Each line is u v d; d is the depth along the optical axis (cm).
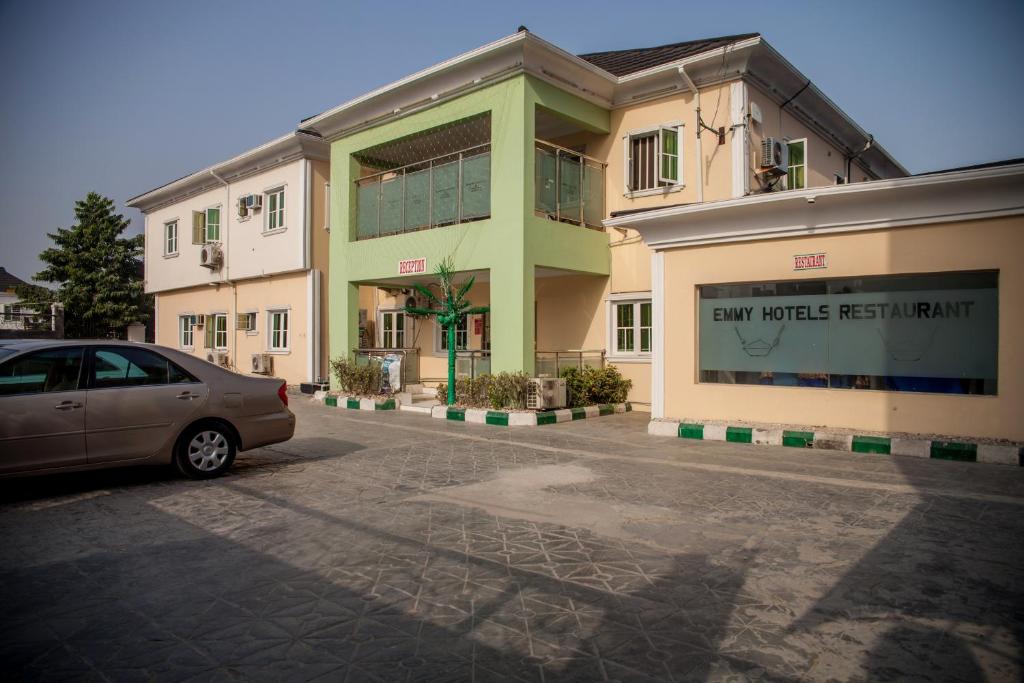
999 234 820
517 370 1250
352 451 923
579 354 1415
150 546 518
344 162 1633
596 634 368
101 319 2712
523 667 332
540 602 411
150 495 674
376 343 1961
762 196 939
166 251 2481
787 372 990
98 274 2680
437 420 1257
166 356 732
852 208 909
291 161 1867
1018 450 773
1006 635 363
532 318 1260
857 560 477
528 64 1243
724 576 451
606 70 1517
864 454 858
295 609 402
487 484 717
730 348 1044
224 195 2155
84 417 657
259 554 500
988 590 423
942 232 857
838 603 407
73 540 532
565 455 884
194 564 479
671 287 1087
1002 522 562
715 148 1297
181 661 340
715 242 1038
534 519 585
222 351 2198
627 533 544
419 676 324
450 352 1354
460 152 1370
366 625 380
